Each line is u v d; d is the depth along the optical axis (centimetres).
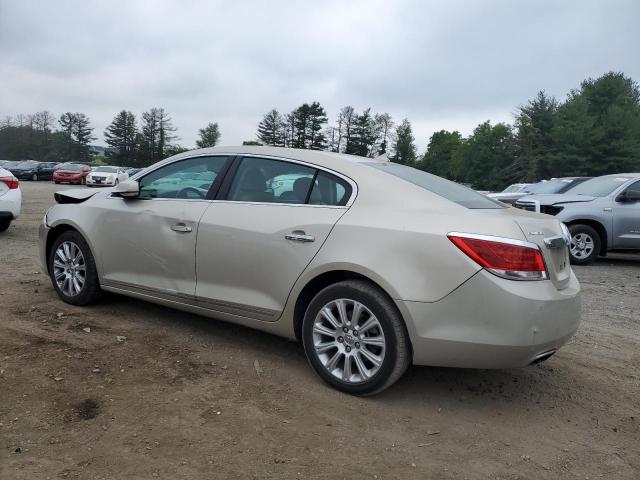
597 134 6056
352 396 349
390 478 265
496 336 308
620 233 952
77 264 496
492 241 311
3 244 841
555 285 329
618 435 324
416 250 324
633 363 441
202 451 276
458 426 322
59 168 3722
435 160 11194
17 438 277
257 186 405
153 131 10906
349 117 9869
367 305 336
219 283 404
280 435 297
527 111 7194
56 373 353
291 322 374
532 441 311
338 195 369
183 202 432
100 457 265
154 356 394
